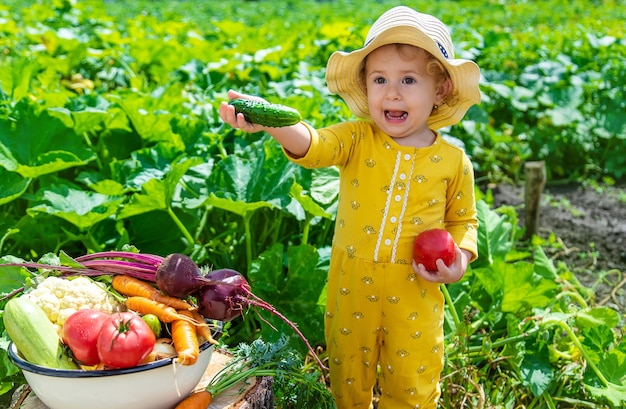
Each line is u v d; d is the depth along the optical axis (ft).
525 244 9.82
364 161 5.41
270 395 5.29
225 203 6.82
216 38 16.16
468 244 5.48
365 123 5.49
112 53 12.82
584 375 6.63
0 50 13.64
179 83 11.01
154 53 12.72
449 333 6.92
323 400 5.62
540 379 6.61
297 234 8.12
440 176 5.40
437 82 5.44
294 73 11.35
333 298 5.66
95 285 5.04
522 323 7.00
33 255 7.59
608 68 14.11
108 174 8.30
